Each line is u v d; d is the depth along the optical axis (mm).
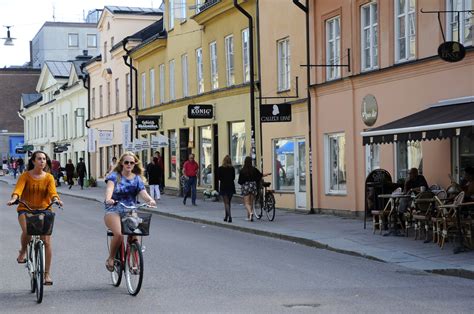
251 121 26969
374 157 20609
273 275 12109
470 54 16250
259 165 27453
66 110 64125
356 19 21109
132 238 10477
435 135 14547
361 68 21031
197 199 33500
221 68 31016
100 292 10719
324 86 22828
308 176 23984
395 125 16531
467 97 16312
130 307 9539
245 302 9734
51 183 10516
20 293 10766
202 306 9500
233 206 28312
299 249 15930
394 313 8922
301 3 23984
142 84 43406
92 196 40125
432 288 10828
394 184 18406
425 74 17953
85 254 15180
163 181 39594
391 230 17016
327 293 10383
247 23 28297
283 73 25797
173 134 38125
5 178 73062
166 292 10586
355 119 21266
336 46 22578
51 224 10188
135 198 10680
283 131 25656
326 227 19219
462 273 11922
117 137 48406
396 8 19328
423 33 18016
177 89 37000
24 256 11078
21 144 90438
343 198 22109
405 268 12938
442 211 14727
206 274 12242
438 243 15086
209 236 18859
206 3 31609
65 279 11953
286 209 25641
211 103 32125
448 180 17250
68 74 68688
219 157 31297
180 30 36406
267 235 18781
